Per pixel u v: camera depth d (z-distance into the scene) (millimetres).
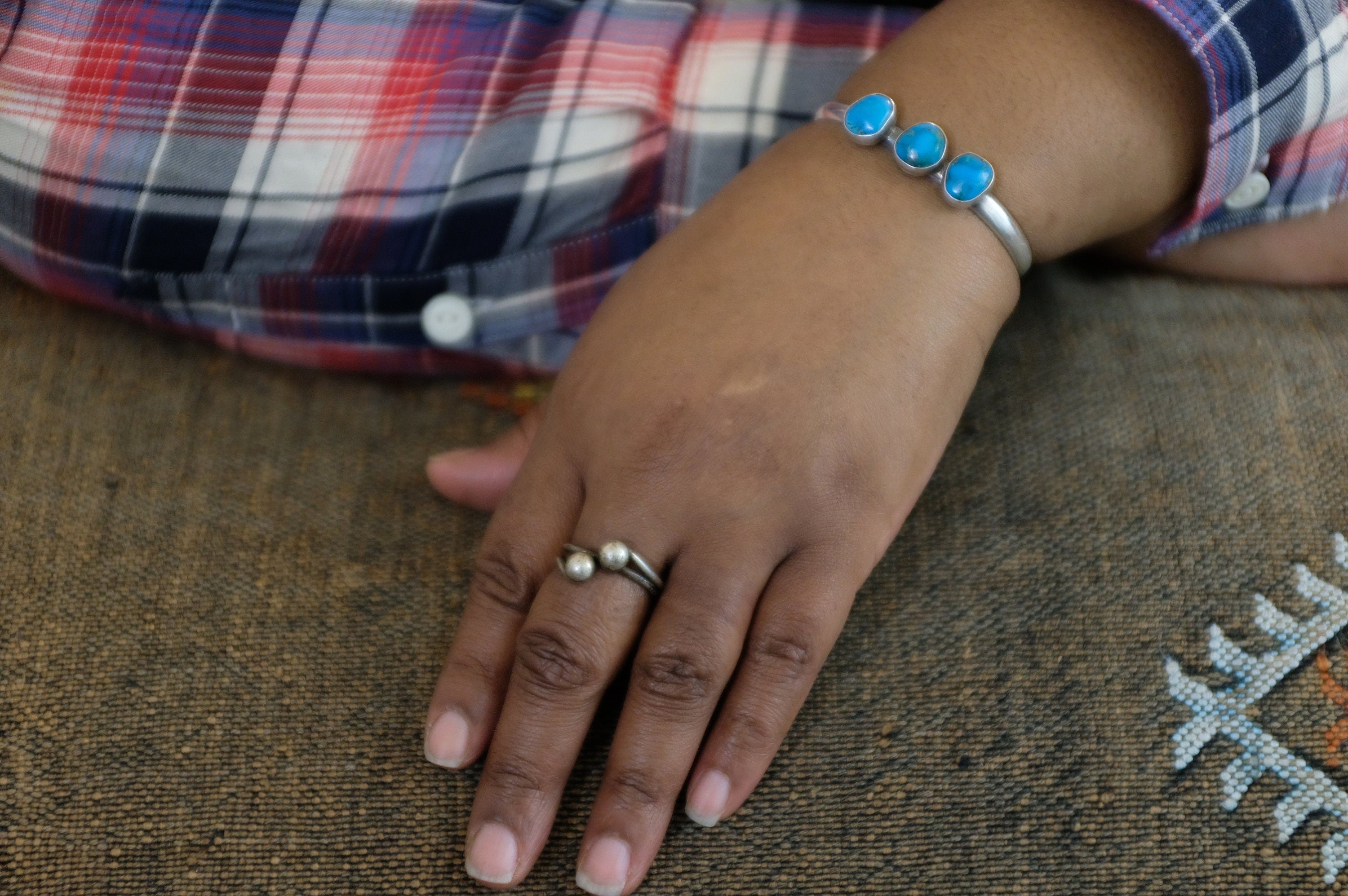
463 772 448
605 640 430
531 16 493
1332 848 430
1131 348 508
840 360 437
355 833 442
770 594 434
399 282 506
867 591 471
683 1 500
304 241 498
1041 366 506
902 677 458
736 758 433
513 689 435
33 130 483
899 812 442
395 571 483
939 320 444
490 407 528
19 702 454
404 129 486
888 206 449
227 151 484
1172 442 486
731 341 439
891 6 500
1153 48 447
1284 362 499
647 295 452
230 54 479
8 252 517
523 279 508
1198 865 431
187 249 500
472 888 435
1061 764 444
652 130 491
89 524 484
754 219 453
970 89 451
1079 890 431
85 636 465
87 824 441
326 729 455
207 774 448
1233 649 454
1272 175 481
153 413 513
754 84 490
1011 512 479
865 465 436
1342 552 463
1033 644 460
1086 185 453
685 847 439
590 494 439
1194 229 489
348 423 520
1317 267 515
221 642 467
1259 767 440
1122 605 462
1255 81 448
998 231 448
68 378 516
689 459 431
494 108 487
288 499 496
